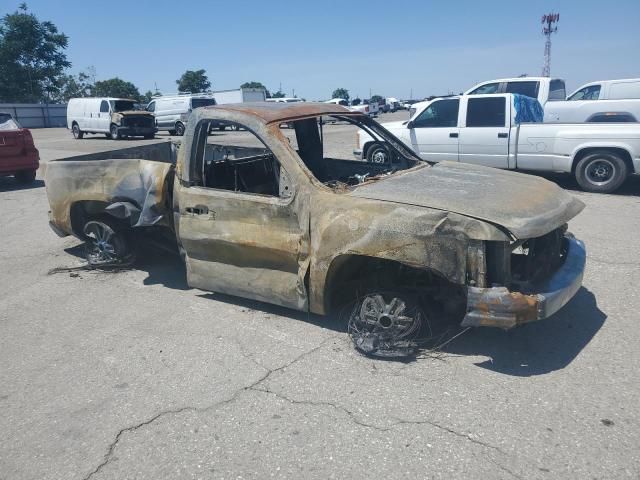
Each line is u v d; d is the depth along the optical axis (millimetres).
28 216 8789
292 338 4152
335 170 5672
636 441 2826
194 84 79812
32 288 5504
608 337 3951
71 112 27438
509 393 3305
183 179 4559
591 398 3217
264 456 2861
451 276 3359
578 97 14500
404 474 2674
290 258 4020
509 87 14023
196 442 3004
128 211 5137
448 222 3330
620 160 8836
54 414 3326
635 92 13656
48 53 63250
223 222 4309
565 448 2797
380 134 5320
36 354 4105
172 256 6363
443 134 10555
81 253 6652
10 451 3006
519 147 9766
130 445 3010
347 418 3141
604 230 6703
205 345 4109
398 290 3738
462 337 4023
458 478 2629
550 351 3791
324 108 4883
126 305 4965
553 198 3932
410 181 4125
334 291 4012
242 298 4984
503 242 3270
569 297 3543
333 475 2697
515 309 3225
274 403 3324
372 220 3543
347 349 3943
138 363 3893
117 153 6645
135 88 73562
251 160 5566
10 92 60188
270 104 4738
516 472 2648
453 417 3096
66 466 2869
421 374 3566
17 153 11242
